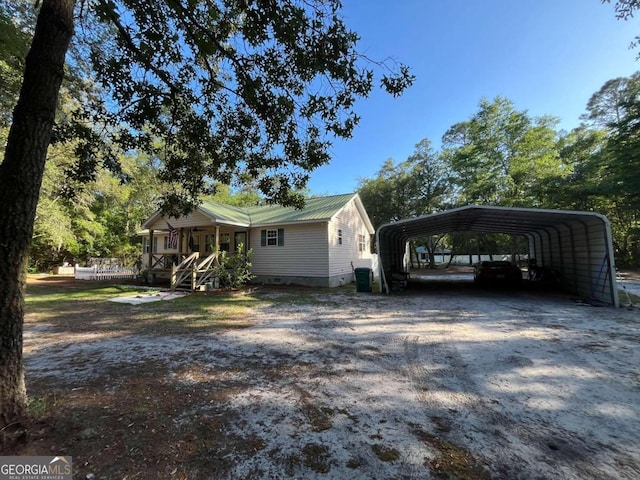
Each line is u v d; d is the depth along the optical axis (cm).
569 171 2112
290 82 428
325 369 412
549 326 634
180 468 214
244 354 475
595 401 313
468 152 2417
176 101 449
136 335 587
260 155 540
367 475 207
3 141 1084
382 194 2891
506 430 263
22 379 255
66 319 728
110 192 1762
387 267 1457
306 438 252
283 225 1493
